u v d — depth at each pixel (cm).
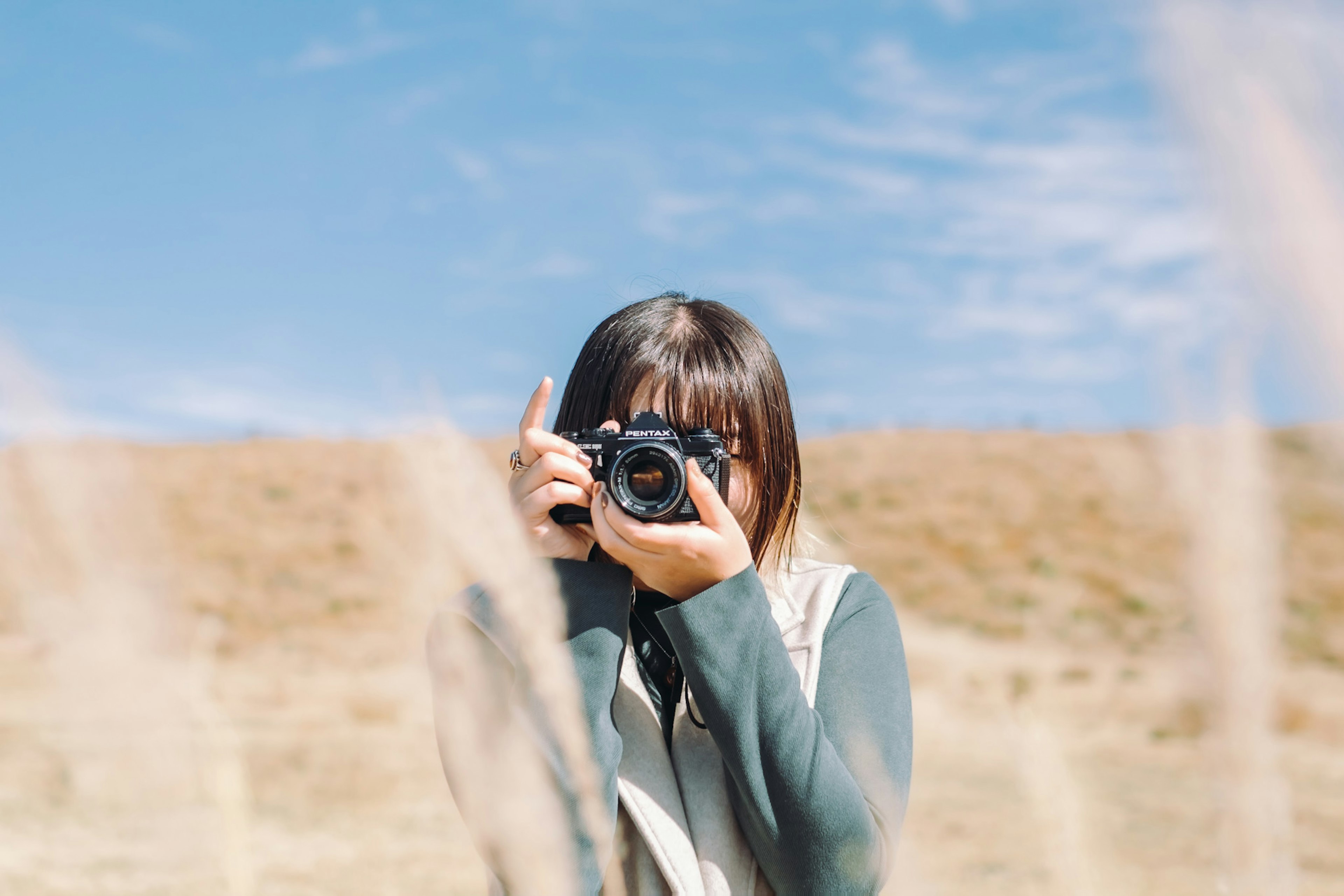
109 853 556
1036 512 2819
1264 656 39
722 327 173
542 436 161
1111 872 84
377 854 664
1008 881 502
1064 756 88
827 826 139
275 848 668
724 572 151
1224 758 43
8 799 727
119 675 102
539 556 160
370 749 973
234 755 124
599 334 178
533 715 122
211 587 2338
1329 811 771
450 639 125
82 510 78
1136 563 2358
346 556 2573
